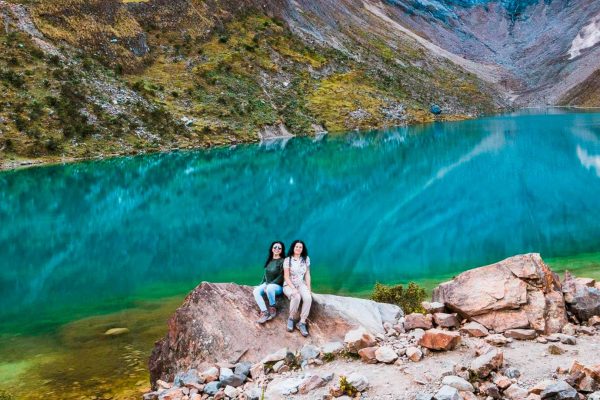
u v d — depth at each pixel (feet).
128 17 417.49
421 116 476.13
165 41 435.94
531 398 32.14
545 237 106.01
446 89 579.07
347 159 251.19
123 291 82.69
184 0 476.54
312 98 445.78
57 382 50.47
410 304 57.98
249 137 352.28
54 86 302.86
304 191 175.01
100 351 57.77
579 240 102.22
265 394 37.24
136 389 47.85
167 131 320.91
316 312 45.19
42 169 238.48
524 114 519.19
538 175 185.37
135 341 60.39
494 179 181.27
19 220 145.28
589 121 389.19
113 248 112.47
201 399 38.78
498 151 249.96
